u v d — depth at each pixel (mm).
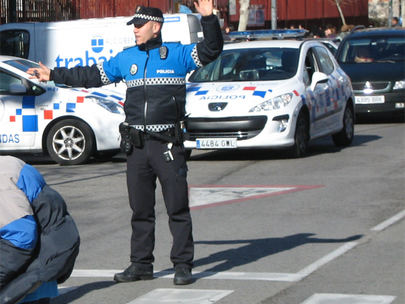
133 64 10891
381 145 25703
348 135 25797
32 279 8320
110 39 28391
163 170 10844
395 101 31641
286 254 12477
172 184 10844
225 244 13258
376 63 32844
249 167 21688
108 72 11109
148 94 10805
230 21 72688
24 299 8570
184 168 10945
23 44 28719
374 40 33844
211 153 24844
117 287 10930
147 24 10820
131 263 11430
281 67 23391
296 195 17484
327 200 16844
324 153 24047
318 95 23672
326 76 23609
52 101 22797
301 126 22797
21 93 22734
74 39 28531
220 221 15086
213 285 10867
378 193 17484
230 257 12391
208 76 23547
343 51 33844
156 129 10805
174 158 10836
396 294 10234
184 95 10984
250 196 17500
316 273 11328
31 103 22781
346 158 22875
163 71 10805
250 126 21594
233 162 22719
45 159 25109
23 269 8391
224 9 65312
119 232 14477
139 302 10180
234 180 19672
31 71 11094
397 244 12945
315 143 26891
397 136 28000
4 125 22781
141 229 11180
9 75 22844
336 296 10188
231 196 17547
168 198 10883
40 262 8367
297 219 15086
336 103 24891
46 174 21359
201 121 21750
